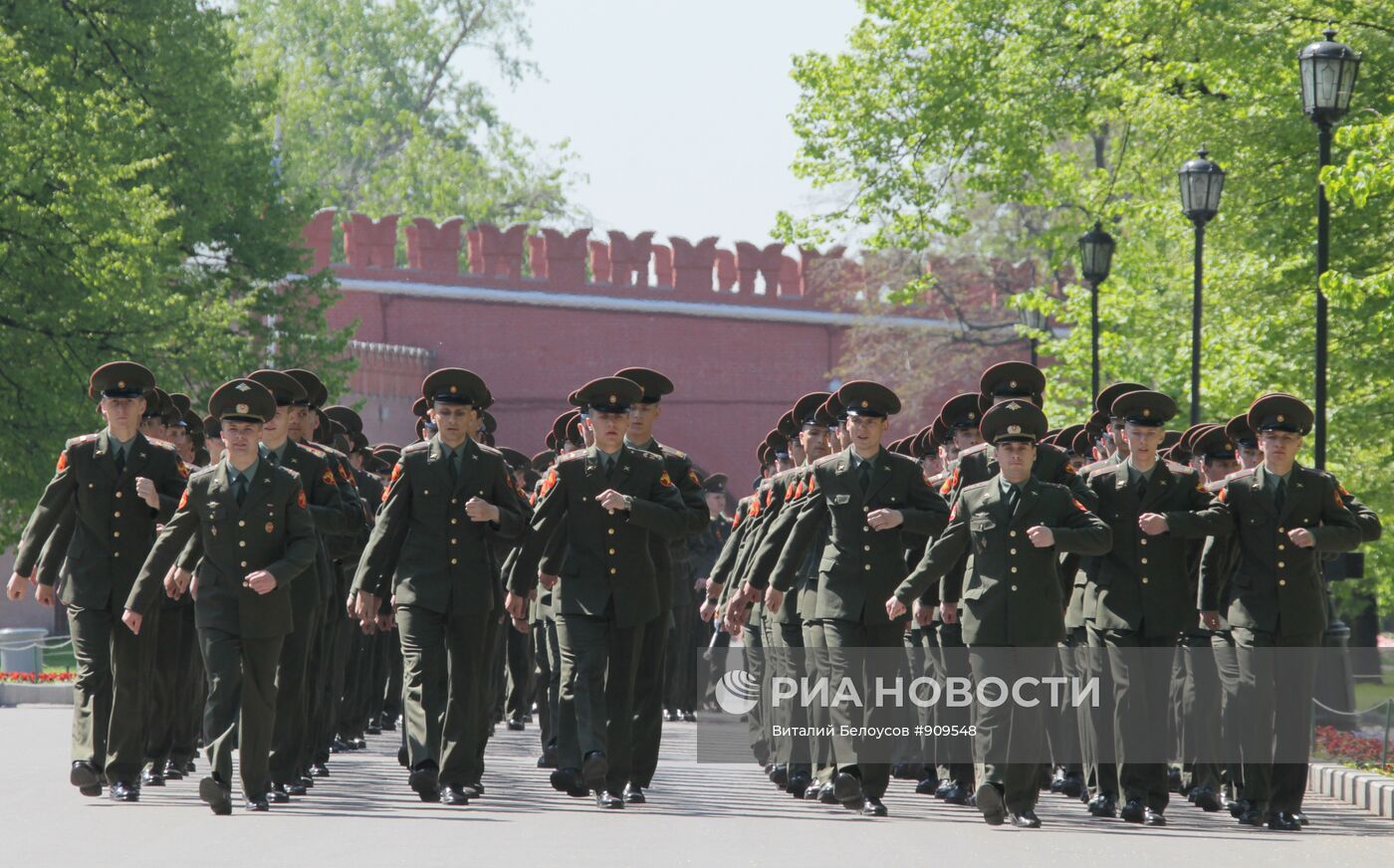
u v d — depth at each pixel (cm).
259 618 3281
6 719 6700
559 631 3619
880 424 3612
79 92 10356
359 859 2702
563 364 18262
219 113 11831
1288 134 7150
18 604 14150
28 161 9606
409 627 3509
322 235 17388
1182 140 7575
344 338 13088
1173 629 3616
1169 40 7644
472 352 18025
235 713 3312
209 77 11794
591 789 3656
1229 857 3000
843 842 3036
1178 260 9081
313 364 13075
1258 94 7294
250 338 12769
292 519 3325
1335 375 7119
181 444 4228
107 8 11175
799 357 19062
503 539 3544
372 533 3584
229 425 3294
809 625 3750
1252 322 7450
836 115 10575
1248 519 3612
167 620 3797
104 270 9812
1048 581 3369
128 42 11331
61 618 14112
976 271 18575
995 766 3338
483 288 18012
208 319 10756
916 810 3650
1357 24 6975
